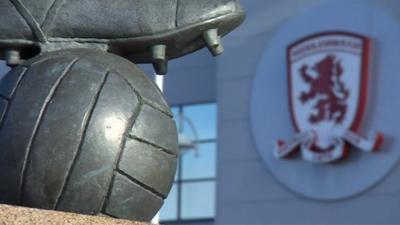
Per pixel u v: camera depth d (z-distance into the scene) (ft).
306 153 91.09
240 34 98.12
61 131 17.84
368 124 88.84
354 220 88.89
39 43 19.40
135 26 19.35
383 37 89.35
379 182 87.97
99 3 19.47
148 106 18.60
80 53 18.81
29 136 17.87
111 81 18.39
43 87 18.21
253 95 96.58
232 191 96.53
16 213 15.90
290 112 92.89
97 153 17.89
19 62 19.57
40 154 17.76
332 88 90.33
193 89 111.45
